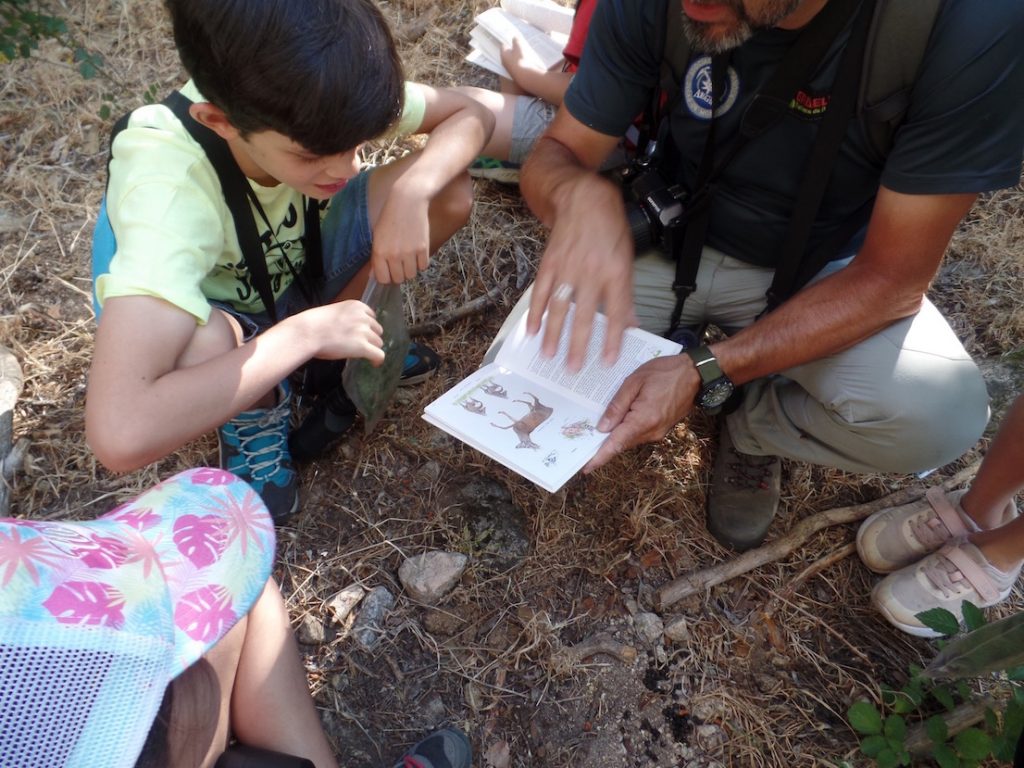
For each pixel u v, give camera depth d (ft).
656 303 6.15
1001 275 7.89
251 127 4.18
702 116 5.18
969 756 4.77
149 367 4.20
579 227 4.75
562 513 6.20
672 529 6.23
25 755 2.73
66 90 8.08
